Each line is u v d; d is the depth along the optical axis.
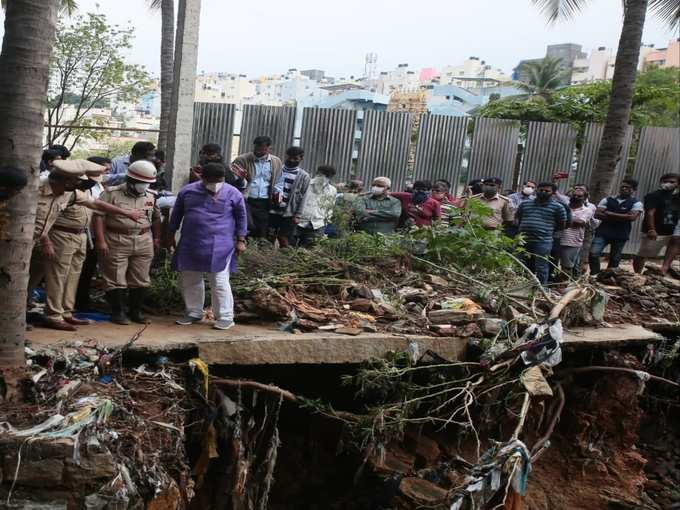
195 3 7.21
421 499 5.62
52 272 5.05
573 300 6.79
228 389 5.30
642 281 8.89
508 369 5.75
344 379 5.52
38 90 4.02
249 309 5.96
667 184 10.27
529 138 13.63
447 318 6.15
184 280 5.66
